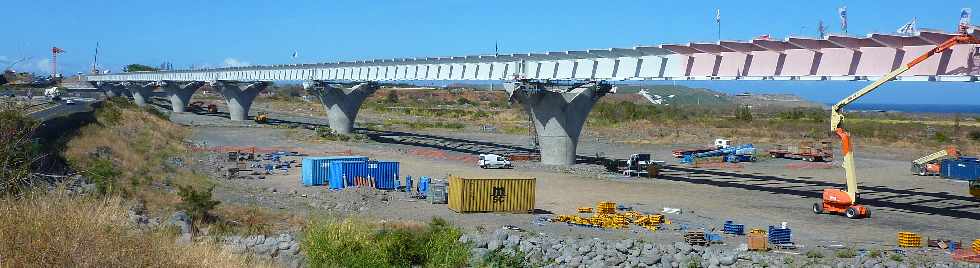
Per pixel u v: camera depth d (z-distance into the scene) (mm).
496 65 80125
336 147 96500
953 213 50344
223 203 44219
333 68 113562
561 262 31125
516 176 68188
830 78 48031
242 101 150000
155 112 137875
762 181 68375
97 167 47312
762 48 51875
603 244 34344
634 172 71062
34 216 14891
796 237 40156
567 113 77562
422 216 44781
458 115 169000
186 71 164375
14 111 20641
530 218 45188
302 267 26016
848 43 46438
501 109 193750
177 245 19812
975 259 33938
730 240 38719
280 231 36031
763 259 32688
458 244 27719
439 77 89750
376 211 46062
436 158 84562
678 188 62094
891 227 44312
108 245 15758
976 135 126438
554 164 77812
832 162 90938
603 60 66562
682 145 113312
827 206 49156
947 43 40844
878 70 45562
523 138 120188
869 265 31844
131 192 40844
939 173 75750
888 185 67562
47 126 62094
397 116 169500
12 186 16969
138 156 65875
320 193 53750
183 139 100750
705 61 56531
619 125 148375
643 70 62250
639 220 43344
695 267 30688
